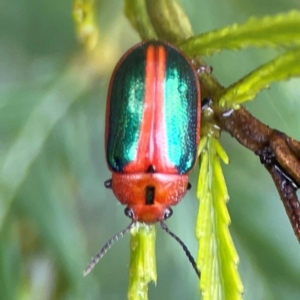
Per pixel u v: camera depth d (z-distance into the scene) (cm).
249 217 7
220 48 6
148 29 6
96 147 7
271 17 6
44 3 7
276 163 6
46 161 7
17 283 7
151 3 6
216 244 6
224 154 6
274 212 7
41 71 7
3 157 7
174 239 7
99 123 7
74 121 7
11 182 7
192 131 6
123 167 7
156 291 7
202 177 6
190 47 6
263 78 6
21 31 7
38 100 7
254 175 7
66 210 7
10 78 7
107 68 7
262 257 7
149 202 7
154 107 7
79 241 7
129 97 7
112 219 7
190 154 7
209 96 6
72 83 7
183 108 6
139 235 6
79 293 7
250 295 7
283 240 7
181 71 6
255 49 7
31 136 7
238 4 7
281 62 6
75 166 7
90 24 7
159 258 7
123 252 7
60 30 7
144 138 7
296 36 6
